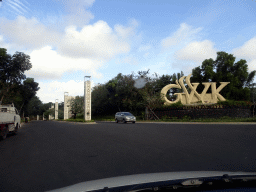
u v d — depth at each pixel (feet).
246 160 19.56
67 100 184.75
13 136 45.78
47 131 55.11
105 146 28.89
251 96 147.64
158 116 102.42
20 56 130.31
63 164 19.79
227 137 33.32
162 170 16.83
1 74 125.39
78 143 32.35
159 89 147.23
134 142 31.42
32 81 170.19
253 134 35.81
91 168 18.12
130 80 131.85
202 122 73.87
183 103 110.32
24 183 14.52
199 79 146.00
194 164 18.49
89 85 111.24
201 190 5.65
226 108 90.94
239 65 136.87
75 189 6.14
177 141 31.09
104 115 169.89
